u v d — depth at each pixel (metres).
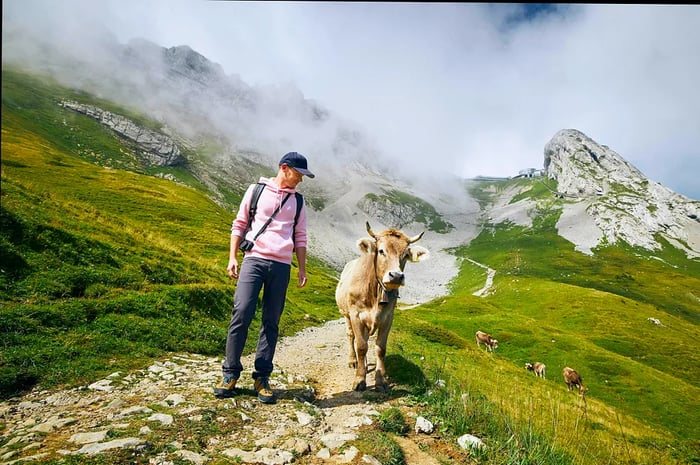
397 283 6.42
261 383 5.70
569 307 88.06
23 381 6.15
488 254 196.00
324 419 5.41
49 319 8.96
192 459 3.54
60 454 3.31
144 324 10.48
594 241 193.50
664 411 36.91
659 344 68.25
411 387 7.22
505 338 51.69
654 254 180.00
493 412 6.02
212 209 83.94
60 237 13.98
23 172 62.47
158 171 182.62
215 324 13.32
